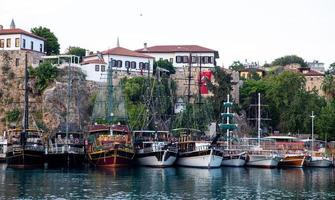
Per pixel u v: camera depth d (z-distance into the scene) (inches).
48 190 2984.7
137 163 4682.6
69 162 4586.6
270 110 6776.6
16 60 6058.1
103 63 6348.4
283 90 6707.7
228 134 5177.2
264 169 4793.3
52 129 5689.0
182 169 4478.3
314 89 7155.5
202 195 2901.1
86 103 6082.7
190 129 5172.2
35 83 5935.0
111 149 4451.3
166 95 6215.6
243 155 4936.0
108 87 5551.2
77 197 2753.4
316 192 3107.8
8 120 5846.5
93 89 6205.7
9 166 4419.3
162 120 5807.1
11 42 6097.4
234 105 6525.6
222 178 3791.8
